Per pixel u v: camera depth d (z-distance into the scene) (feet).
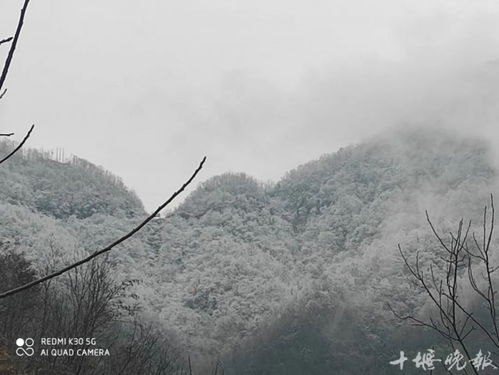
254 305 334.44
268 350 298.56
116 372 42.88
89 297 45.60
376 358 287.89
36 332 44.32
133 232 6.79
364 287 336.70
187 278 360.07
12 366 38.81
